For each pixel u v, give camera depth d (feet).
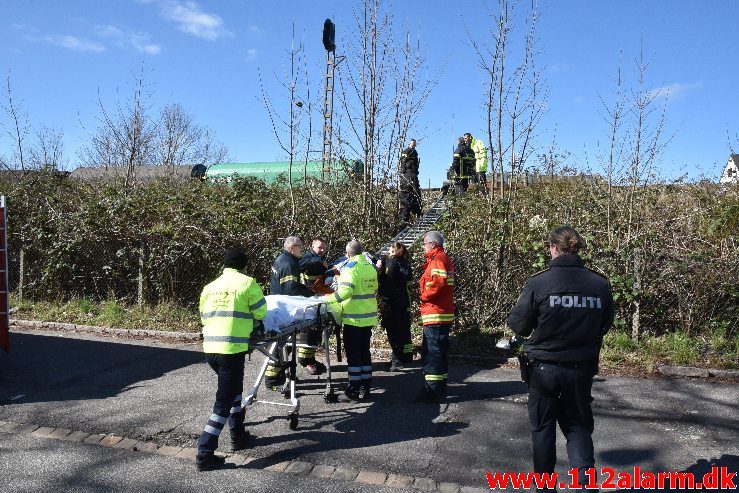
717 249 26.25
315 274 22.30
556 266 12.48
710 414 18.38
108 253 35.22
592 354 12.10
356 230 33.71
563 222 29.81
